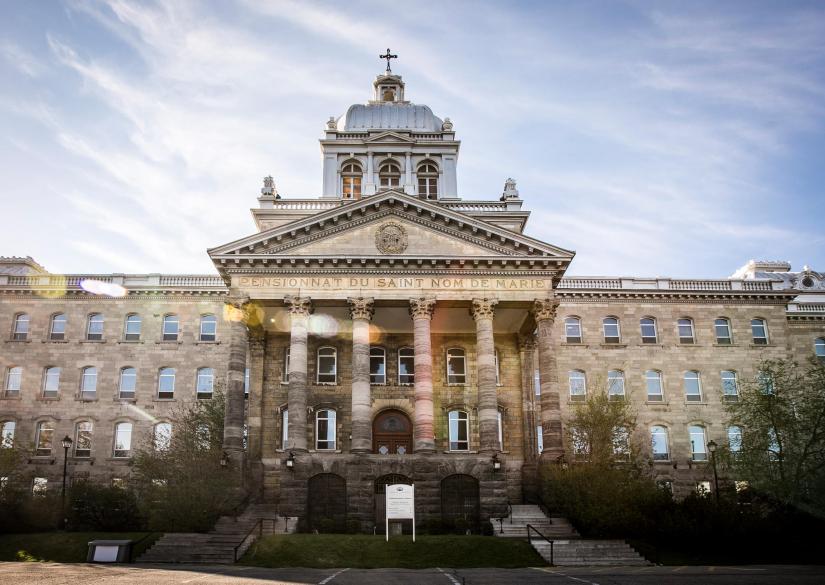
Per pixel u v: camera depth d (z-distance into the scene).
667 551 42.41
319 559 37.91
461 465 50.16
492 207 66.62
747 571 33.78
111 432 64.00
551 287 54.44
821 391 52.91
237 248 53.44
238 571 32.22
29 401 64.69
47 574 28.27
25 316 67.19
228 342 66.12
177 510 43.94
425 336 52.78
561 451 51.00
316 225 54.19
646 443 64.50
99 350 66.00
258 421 57.19
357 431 50.91
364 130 75.94
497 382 60.19
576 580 29.52
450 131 75.56
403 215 55.00
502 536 43.38
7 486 49.34
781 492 46.28
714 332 68.44
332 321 59.47
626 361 66.94
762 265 85.25
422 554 38.84
